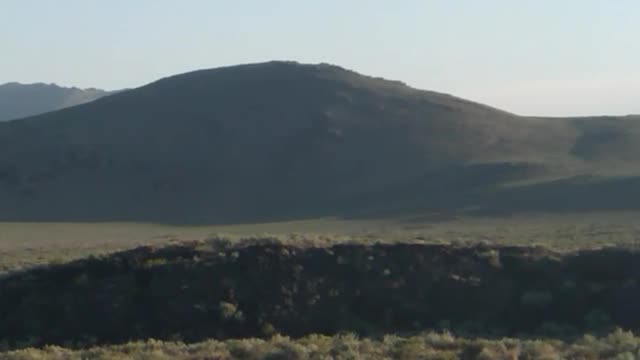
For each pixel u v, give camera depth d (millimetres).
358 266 73875
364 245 77000
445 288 73500
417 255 76562
